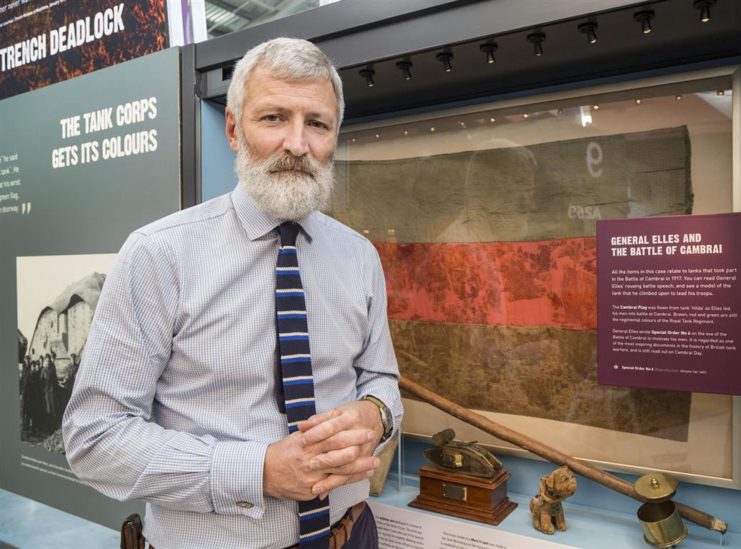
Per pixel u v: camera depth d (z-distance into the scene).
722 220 1.38
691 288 1.42
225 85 1.67
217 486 0.97
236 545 1.05
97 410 1.01
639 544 1.47
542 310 1.71
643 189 1.57
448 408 1.82
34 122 2.06
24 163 2.10
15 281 2.14
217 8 1.96
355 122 2.03
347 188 2.03
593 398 1.65
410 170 1.91
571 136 1.66
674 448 1.55
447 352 1.86
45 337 2.04
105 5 2.12
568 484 1.47
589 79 1.64
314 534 1.08
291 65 1.07
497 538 1.54
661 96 1.54
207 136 1.75
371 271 1.35
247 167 1.11
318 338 1.17
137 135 1.80
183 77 1.73
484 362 1.80
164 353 1.07
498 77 1.63
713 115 1.48
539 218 1.71
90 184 1.91
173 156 1.73
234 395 1.09
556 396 1.70
